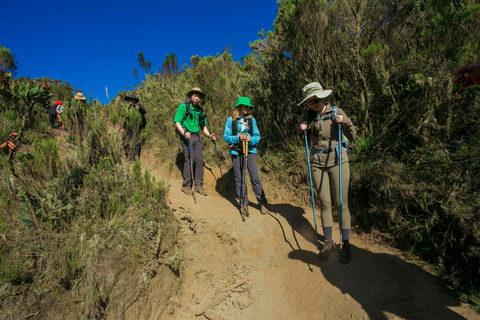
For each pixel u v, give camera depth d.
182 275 3.07
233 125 3.86
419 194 2.97
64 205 2.60
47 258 2.18
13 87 2.51
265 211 4.09
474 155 2.84
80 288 2.15
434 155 3.12
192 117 4.46
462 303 2.22
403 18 3.98
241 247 3.51
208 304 2.83
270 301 2.87
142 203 3.08
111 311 2.26
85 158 3.03
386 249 3.12
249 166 4.00
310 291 2.82
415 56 3.63
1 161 2.43
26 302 1.91
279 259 3.39
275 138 5.34
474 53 3.00
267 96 5.46
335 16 4.26
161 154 6.03
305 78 4.35
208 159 5.66
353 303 2.48
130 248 2.62
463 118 3.11
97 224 2.65
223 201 4.52
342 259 2.98
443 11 3.51
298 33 4.45
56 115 5.99
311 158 3.11
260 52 5.69
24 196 2.32
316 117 3.03
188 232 3.45
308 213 4.10
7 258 2.02
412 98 3.41
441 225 2.75
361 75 3.87
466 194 2.68
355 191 3.66
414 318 2.14
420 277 2.59
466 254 2.50
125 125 5.34
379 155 3.60
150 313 2.56
